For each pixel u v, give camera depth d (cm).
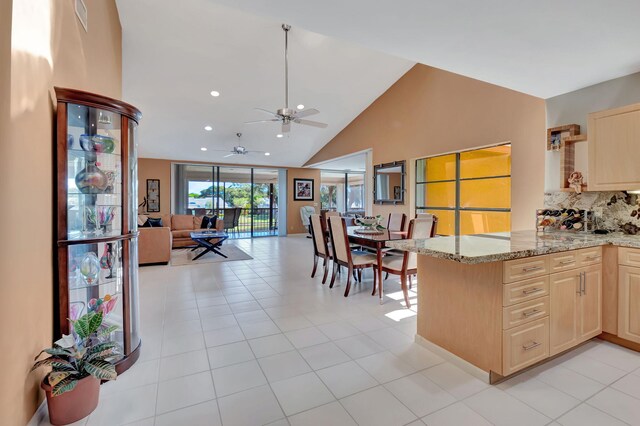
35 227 159
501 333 190
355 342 253
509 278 191
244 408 172
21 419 144
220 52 467
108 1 318
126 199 217
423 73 554
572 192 315
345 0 184
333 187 1152
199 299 366
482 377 200
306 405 175
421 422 161
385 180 649
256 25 424
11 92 136
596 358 229
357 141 729
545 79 287
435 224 379
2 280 130
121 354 211
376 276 427
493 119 439
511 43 228
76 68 219
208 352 237
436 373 208
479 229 482
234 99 590
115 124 214
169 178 880
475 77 287
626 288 241
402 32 217
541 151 385
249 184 1002
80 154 206
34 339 158
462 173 506
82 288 212
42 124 166
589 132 283
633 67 263
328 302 354
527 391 188
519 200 408
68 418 159
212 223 810
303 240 934
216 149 823
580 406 174
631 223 279
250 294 385
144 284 432
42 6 165
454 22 204
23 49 146
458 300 217
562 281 221
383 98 648
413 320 300
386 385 194
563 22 200
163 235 563
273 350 240
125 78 507
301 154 925
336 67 542
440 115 522
